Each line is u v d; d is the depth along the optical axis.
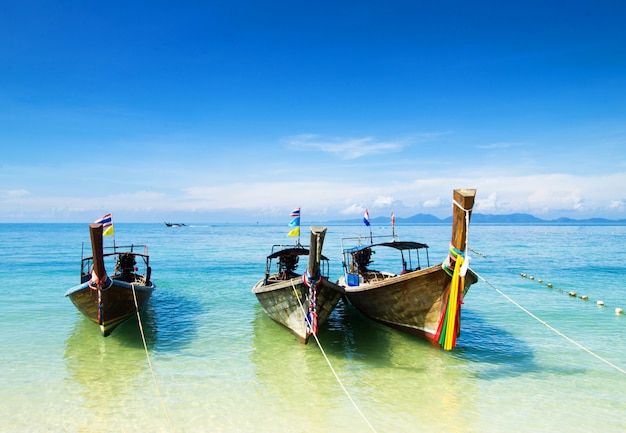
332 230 175.88
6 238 90.88
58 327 17.02
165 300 22.88
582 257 49.16
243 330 17.02
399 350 14.66
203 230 177.88
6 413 9.97
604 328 17.61
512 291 26.38
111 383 11.77
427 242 82.88
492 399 11.03
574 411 10.42
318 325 15.05
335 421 9.90
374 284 15.05
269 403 10.74
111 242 78.12
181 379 12.14
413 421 9.92
